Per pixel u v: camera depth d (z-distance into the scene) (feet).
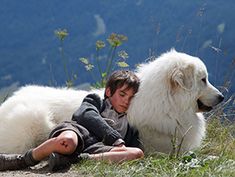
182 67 26.40
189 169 21.58
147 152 26.03
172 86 26.27
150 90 26.12
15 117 26.61
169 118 26.12
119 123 25.54
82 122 24.22
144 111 25.91
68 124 23.73
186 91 26.35
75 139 22.66
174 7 365.40
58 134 23.38
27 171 22.58
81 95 28.25
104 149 23.34
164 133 26.16
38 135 26.71
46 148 22.52
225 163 22.11
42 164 23.70
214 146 27.68
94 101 25.17
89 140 23.70
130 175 20.88
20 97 27.96
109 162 22.31
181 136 26.32
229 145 27.94
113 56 34.04
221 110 32.35
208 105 27.07
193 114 26.89
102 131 23.89
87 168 21.91
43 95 28.19
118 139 23.85
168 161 22.65
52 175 21.57
